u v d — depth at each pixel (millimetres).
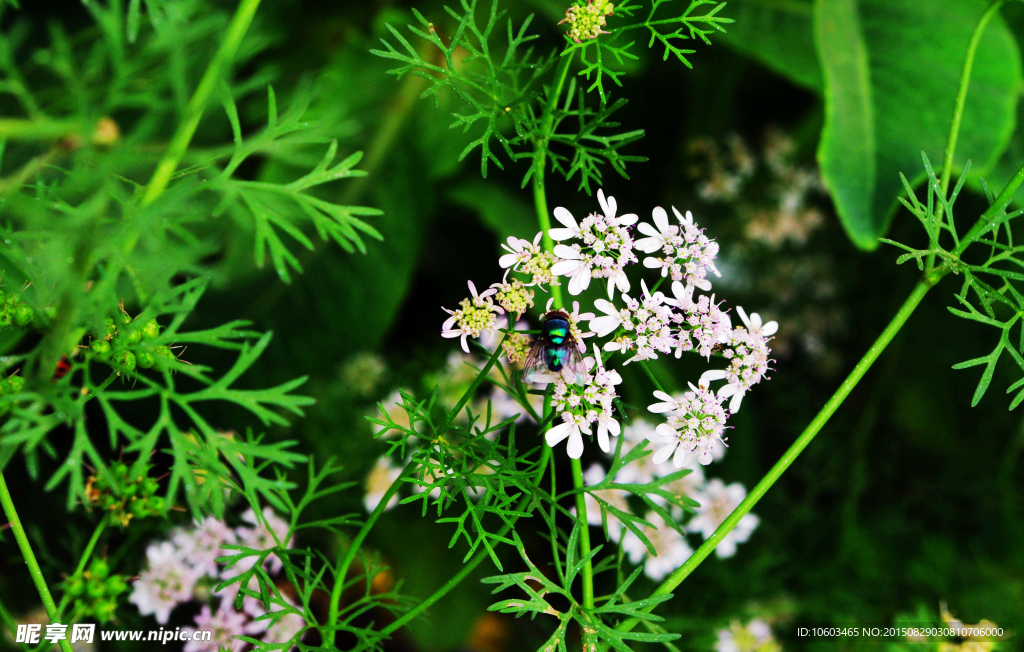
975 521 589
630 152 666
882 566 545
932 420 623
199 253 297
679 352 319
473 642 500
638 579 486
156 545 369
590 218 317
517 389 326
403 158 553
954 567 536
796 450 322
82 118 293
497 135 330
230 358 500
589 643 315
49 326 310
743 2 579
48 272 296
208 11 433
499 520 482
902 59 489
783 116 771
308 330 527
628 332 321
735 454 588
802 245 668
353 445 472
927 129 474
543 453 325
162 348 311
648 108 688
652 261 319
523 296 316
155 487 335
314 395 499
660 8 543
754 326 322
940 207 333
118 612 362
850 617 497
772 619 490
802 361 673
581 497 323
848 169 466
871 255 658
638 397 475
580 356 318
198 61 362
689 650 469
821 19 505
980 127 477
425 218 564
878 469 623
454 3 568
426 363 506
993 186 554
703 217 677
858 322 677
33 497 417
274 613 331
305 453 483
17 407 308
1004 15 570
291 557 437
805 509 563
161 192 304
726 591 496
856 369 324
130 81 311
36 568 316
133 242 298
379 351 620
